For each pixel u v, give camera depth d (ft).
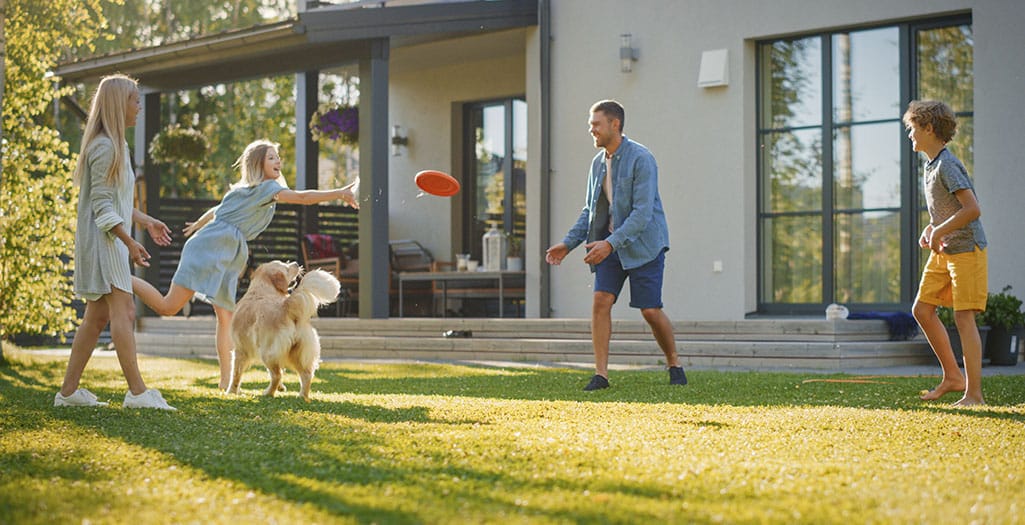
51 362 31.09
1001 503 8.13
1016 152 30.60
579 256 37.37
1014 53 30.60
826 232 34.19
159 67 37.19
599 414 14.42
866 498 8.29
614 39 36.81
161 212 46.50
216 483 9.07
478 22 36.19
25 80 32.01
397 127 46.83
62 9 33.32
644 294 20.63
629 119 36.58
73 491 8.72
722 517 7.55
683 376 20.98
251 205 19.02
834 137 34.12
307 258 45.09
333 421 13.52
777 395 18.24
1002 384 20.13
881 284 33.45
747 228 34.76
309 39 33.14
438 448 10.93
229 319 19.66
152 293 18.34
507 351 32.14
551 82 37.96
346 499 8.30
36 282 31.78
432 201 45.91
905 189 32.91
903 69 32.81
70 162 32.42
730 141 34.83
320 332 36.11
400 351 33.81
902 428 12.84
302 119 45.52
